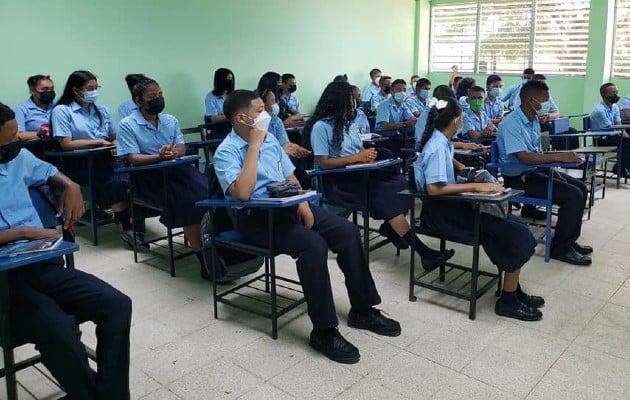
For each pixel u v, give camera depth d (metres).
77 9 4.57
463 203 2.52
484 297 2.74
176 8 5.33
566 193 3.13
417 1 8.88
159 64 5.27
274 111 4.09
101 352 1.64
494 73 8.70
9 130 1.64
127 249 3.64
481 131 4.83
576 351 2.19
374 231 3.46
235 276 2.70
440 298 2.74
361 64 7.91
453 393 1.91
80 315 1.67
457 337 2.32
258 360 2.16
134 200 3.28
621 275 3.00
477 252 2.43
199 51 5.61
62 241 1.62
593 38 7.49
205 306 2.69
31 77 4.15
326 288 2.15
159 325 2.48
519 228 2.39
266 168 2.39
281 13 6.45
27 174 1.84
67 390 1.62
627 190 5.12
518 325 2.43
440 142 2.46
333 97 3.06
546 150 3.71
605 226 3.94
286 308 2.37
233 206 2.20
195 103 5.65
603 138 5.35
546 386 1.95
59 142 3.74
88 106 3.96
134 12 4.99
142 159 3.15
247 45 6.10
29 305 1.57
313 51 7.01
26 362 1.75
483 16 8.62
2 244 1.60
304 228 2.22
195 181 3.08
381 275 3.06
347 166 2.91
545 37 8.06
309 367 2.10
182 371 2.09
